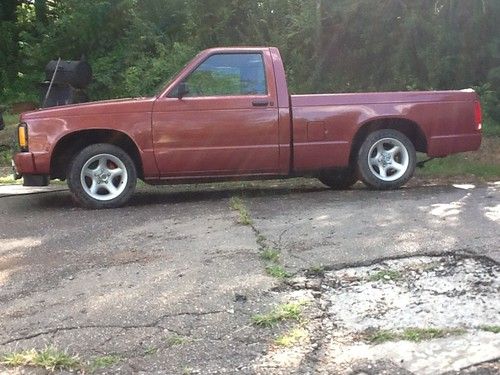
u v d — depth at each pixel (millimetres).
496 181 8711
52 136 6734
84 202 6906
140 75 15016
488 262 4289
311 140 7219
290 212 6188
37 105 17594
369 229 5258
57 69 12180
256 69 7160
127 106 6836
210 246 4953
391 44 12852
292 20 13766
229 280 4113
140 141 6859
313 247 4777
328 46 13461
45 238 5562
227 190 8391
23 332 3461
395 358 3023
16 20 19984
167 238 5309
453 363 2947
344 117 7285
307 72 13680
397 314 3518
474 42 12023
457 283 3945
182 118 6914
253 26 14414
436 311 3531
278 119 7102
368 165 7527
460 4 11711
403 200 6664
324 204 6605
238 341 3270
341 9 12742
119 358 3133
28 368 3062
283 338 3268
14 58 19188
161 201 7461
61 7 18281
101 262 4691
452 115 7586
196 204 7039
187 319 3543
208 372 2977
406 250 4582
